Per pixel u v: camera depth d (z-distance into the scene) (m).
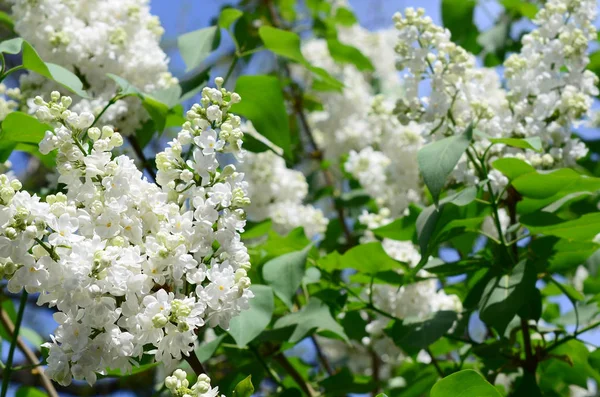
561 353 1.19
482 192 1.12
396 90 1.88
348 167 1.44
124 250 0.88
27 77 1.16
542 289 1.26
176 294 0.90
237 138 0.91
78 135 0.90
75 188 0.90
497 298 1.05
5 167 1.13
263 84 1.18
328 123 1.64
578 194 1.08
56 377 0.87
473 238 1.19
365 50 1.92
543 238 1.12
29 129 1.06
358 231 1.50
